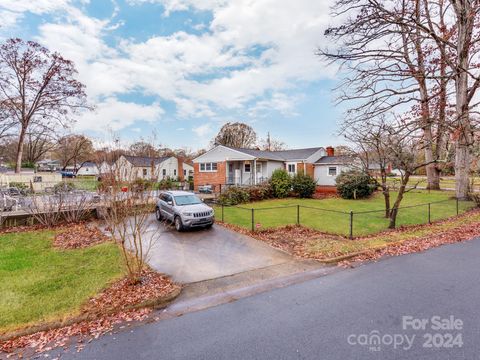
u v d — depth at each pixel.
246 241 8.87
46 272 5.98
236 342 3.46
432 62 14.98
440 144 16.00
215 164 26.23
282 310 4.29
